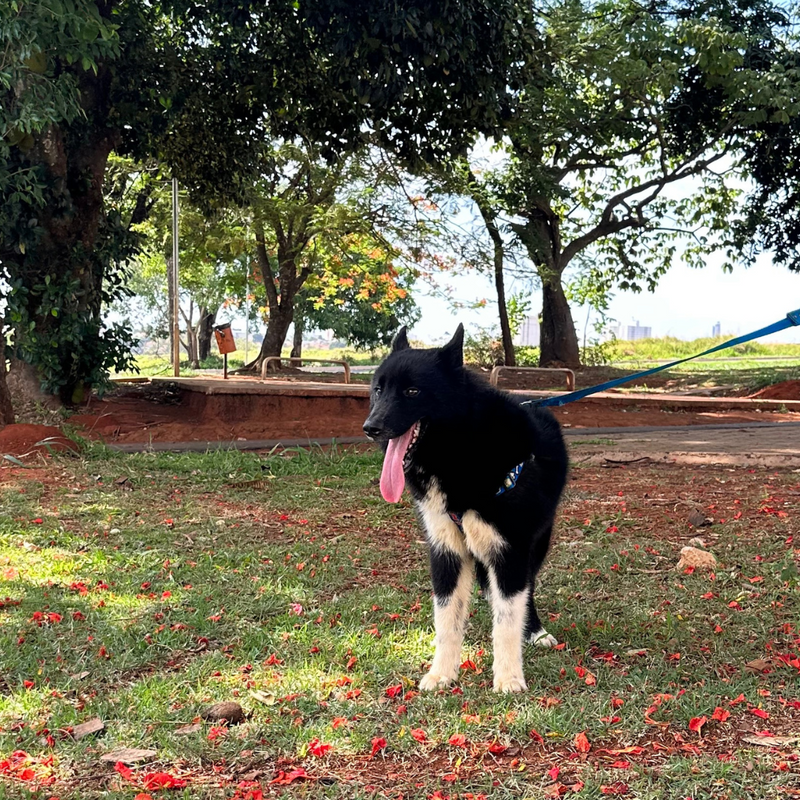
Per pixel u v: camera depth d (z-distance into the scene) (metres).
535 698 3.73
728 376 25.59
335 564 6.08
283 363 32.25
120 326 14.98
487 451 3.83
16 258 13.59
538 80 16.61
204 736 3.41
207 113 16.14
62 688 3.92
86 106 13.82
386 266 31.39
